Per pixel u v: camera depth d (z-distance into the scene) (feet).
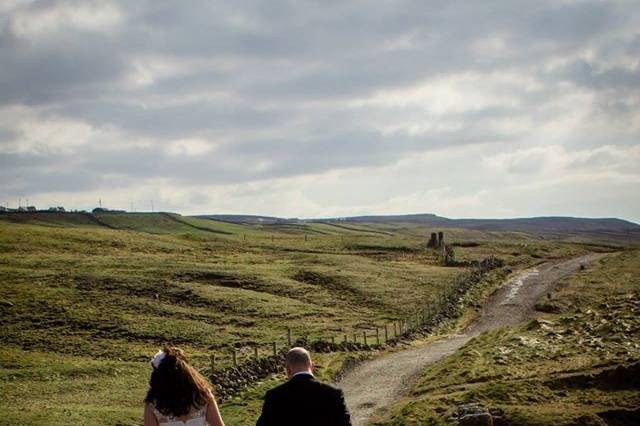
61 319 203.00
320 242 453.99
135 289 244.63
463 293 270.87
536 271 337.93
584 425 70.13
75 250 350.43
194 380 29.27
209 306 228.22
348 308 238.89
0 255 320.09
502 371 103.55
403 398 102.63
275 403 31.99
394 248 422.41
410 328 203.00
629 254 373.40
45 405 110.01
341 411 32.01
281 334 194.08
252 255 367.25
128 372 146.51
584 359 103.04
